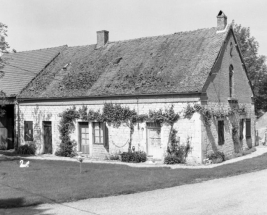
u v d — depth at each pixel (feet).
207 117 70.28
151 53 84.23
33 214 35.06
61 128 86.28
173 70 75.25
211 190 44.57
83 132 83.97
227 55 80.89
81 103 83.35
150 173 56.03
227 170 58.29
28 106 93.25
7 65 106.93
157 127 73.61
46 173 57.00
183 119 69.87
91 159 80.23
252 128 98.53
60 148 86.79
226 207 36.42
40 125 90.74
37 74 98.32
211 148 71.97
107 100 79.41
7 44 74.84
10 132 99.30
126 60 86.28
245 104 92.79
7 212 35.86
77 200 40.63
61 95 85.81
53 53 105.60
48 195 41.86
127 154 74.79
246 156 82.48
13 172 58.75
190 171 58.03
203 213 34.53
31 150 92.07
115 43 96.12
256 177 53.06
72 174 55.83
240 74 89.51
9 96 94.68
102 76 84.99
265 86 162.40
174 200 39.88
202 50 76.84
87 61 94.17
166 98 71.72
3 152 94.53
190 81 70.33
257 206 36.52
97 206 37.93
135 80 77.82
